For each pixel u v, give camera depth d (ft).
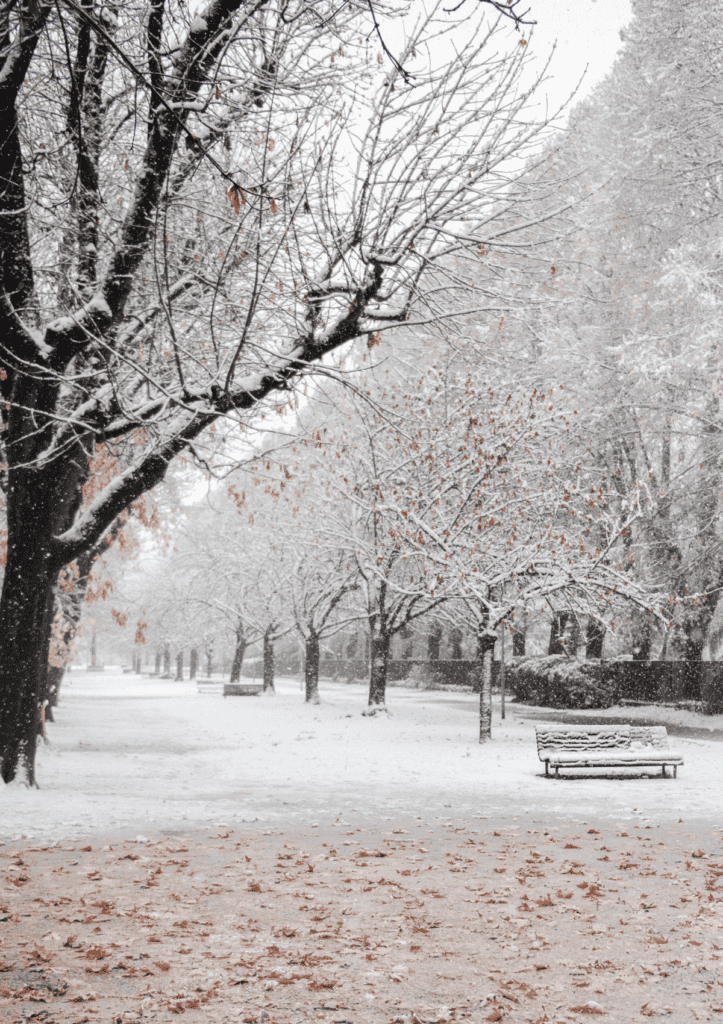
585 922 17.79
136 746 56.75
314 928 16.94
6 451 34.58
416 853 24.30
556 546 61.67
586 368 73.61
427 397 69.26
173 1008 12.99
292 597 99.14
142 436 40.06
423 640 180.04
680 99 74.33
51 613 42.01
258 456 36.76
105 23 26.04
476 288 36.73
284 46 28.58
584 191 51.80
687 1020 12.87
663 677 95.91
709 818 30.81
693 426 79.56
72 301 36.14
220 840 25.66
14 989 13.47
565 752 43.50
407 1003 13.39
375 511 65.67
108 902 18.26
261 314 38.75
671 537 82.64
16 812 29.14
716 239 70.13
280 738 62.49
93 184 31.48
